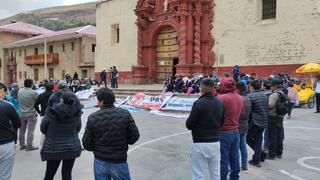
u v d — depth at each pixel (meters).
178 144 10.53
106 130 4.73
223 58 25.95
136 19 32.16
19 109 9.80
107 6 36.22
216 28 26.39
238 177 6.65
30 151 9.88
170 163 8.49
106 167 4.75
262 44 23.88
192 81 22.31
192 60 27.02
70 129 6.03
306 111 17.11
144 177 7.45
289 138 11.15
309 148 9.88
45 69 49.19
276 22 23.17
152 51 31.31
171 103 17.73
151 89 25.39
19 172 7.88
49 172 6.14
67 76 33.94
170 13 28.95
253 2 24.27
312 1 21.53
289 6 22.58
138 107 19.34
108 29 36.22
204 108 5.57
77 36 45.91
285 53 22.78
